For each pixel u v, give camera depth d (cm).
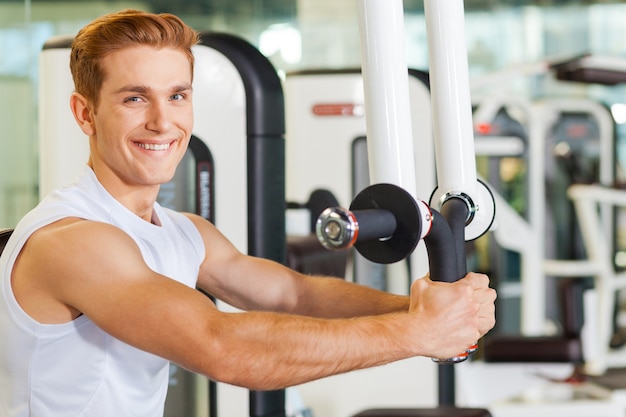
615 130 661
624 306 757
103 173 181
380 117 145
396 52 144
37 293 165
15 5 670
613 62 550
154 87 173
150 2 824
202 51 289
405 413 275
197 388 292
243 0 848
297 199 446
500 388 468
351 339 155
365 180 441
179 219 201
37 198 664
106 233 161
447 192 156
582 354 519
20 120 668
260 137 288
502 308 708
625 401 436
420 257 412
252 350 155
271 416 291
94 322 162
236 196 289
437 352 156
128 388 178
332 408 419
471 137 155
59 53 296
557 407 430
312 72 444
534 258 619
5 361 172
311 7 853
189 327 155
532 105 648
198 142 289
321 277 207
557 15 881
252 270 205
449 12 152
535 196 636
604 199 593
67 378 171
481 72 889
